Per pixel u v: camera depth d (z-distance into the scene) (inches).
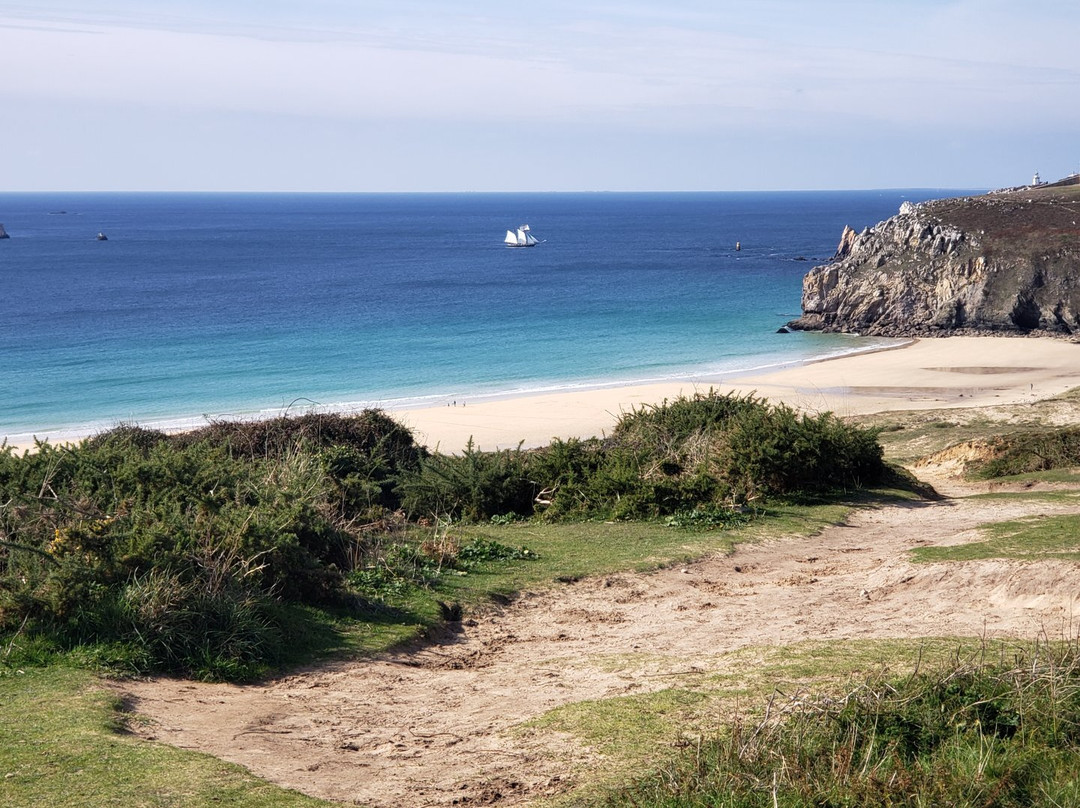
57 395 2118.6
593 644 424.8
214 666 365.4
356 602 460.8
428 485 797.2
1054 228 3590.1
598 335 3174.2
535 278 5191.9
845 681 307.7
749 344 3031.5
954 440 1381.6
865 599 470.9
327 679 371.9
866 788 228.5
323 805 237.6
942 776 235.0
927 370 2516.0
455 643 439.2
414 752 287.6
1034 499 785.6
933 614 425.4
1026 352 2832.2
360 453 851.4
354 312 3732.8
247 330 3223.4
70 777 244.7
